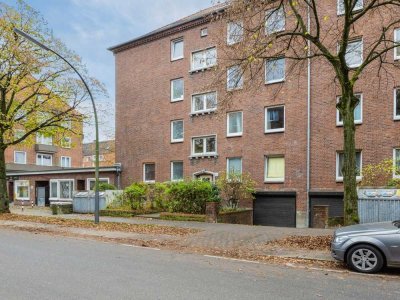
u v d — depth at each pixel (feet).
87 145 225.56
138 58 92.84
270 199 69.41
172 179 84.53
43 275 23.72
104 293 19.92
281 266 27.63
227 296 19.66
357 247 25.81
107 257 30.19
